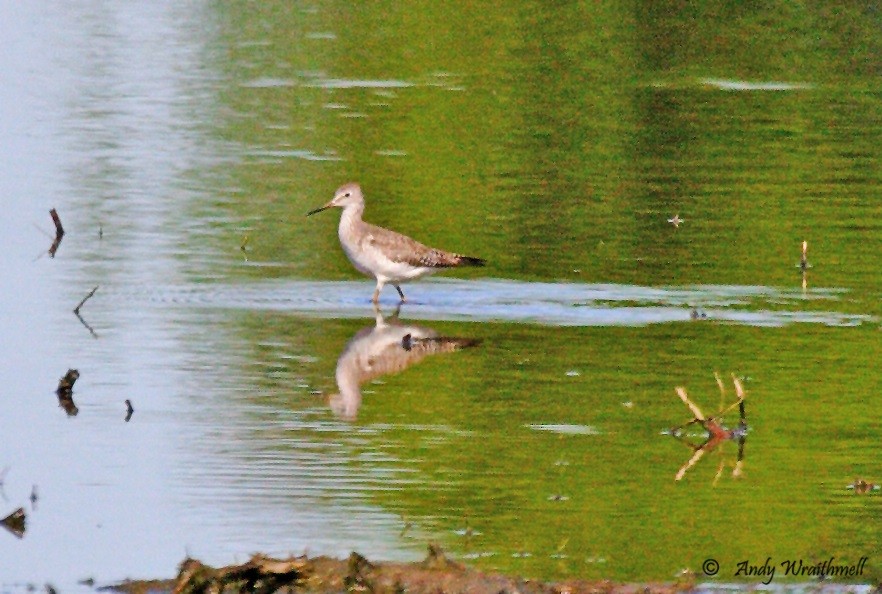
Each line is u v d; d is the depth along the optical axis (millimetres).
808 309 17797
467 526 11703
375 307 18016
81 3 38500
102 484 12594
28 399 14680
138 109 28547
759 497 12430
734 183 23938
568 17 36875
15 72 31328
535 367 15711
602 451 13438
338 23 36406
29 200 22500
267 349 16297
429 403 14664
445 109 28828
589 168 24781
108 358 15930
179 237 20781
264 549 11234
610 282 18938
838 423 14172
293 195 22938
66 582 10766
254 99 29516
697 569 10977
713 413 14328
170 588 10586
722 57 33781
